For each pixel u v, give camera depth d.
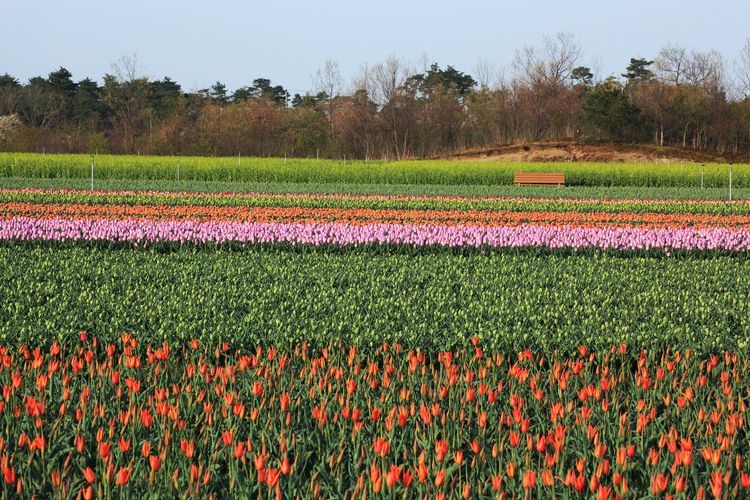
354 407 8.10
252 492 6.73
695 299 15.44
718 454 6.71
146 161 58.97
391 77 92.75
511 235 22.66
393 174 57.44
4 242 21.64
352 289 15.54
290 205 33.88
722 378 9.33
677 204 35.22
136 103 98.69
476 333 11.85
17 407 7.71
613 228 25.95
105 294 14.80
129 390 8.75
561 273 18.28
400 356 11.21
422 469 6.21
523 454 7.36
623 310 13.80
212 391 8.88
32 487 6.76
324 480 7.10
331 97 104.31
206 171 57.31
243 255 20.48
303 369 9.55
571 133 91.31
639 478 7.24
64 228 22.22
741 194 44.84
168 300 14.12
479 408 8.35
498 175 57.44
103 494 6.50
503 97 94.38
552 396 8.96
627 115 88.00
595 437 7.33
